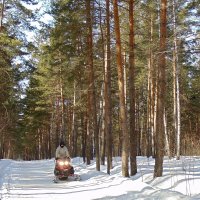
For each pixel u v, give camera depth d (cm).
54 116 4838
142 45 2369
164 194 1020
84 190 1338
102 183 1487
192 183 1234
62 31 2239
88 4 2127
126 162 1641
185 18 2486
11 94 2630
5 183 1561
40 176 2000
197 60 3034
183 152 1675
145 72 3189
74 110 3800
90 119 2758
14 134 4594
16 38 2416
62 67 2728
